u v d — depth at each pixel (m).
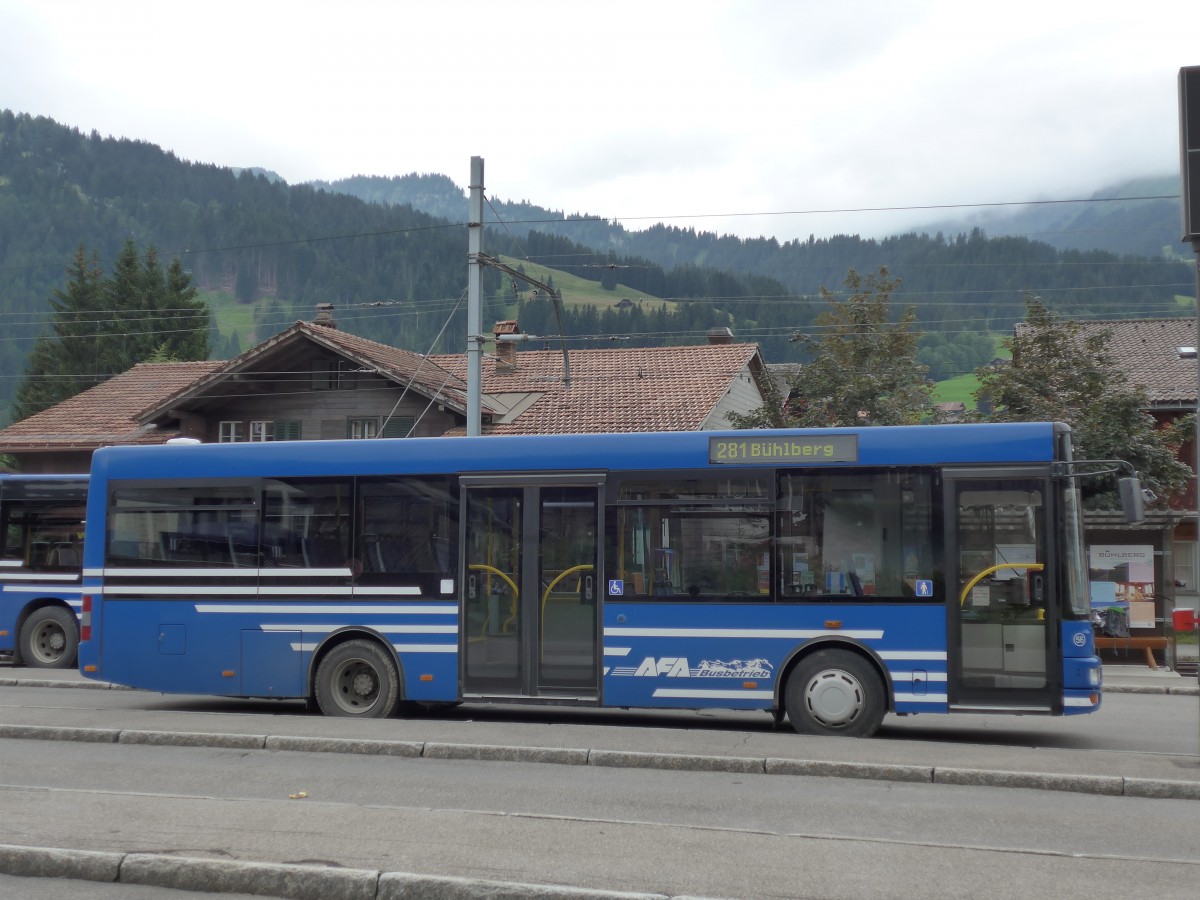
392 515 14.10
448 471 13.95
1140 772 9.98
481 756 11.12
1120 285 149.25
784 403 32.66
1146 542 23.06
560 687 13.29
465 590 13.72
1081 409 28.33
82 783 9.88
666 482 13.26
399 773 10.38
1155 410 36.06
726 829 8.05
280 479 14.53
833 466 12.86
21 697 16.86
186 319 69.94
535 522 13.58
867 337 31.67
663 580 13.11
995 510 12.44
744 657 12.81
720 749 11.00
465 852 7.37
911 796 9.52
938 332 100.94
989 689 12.24
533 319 145.25
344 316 198.38
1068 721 14.83
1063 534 12.26
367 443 14.28
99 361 67.06
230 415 36.94
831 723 12.53
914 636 12.43
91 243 199.75
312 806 8.66
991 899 6.53
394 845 7.50
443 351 159.50
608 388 38.16
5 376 117.38
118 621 14.83
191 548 14.73
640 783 9.98
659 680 13.01
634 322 142.25
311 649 14.16
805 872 7.02
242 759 11.12
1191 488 35.34
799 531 12.85
